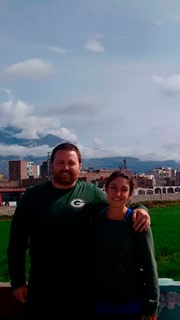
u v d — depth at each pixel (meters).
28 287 2.42
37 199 2.45
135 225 2.25
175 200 34.31
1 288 2.78
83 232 2.34
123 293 2.24
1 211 24.72
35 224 2.40
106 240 2.26
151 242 2.26
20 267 2.49
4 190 34.62
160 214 22.98
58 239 2.34
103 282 2.26
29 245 2.46
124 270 2.24
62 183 2.42
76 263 2.33
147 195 33.16
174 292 2.57
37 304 2.35
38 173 73.62
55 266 2.33
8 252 2.52
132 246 2.25
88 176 45.44
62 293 2.33
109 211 2.32
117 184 2.28
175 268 8.13
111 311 2.25
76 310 2.33
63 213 2.36
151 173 75.00
